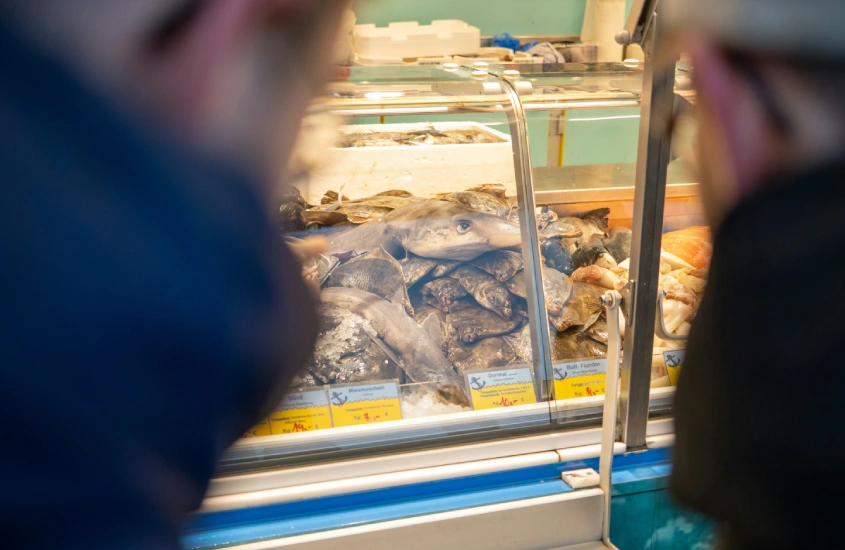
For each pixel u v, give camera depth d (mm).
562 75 1832
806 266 504
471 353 1519
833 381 507
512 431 1470
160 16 412
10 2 393
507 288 1603
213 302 415
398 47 3922
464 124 1848
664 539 1492
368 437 1378
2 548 380
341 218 1603
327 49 452
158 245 401
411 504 1377
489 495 1414
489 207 1666
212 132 419
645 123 1263
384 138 1741
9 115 383
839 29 456
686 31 485
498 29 4887
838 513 506
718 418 562
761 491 537
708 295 568
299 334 470
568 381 1562
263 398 459
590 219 1816
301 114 450
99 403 389
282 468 1317
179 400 410
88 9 400
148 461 404
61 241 384
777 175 498
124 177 398
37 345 380
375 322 1491
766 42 460
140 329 397
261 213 447
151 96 409
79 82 393
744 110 481
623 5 4355
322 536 1279
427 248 1610
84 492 386
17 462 380
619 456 1506
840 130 474
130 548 391
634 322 1400
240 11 426
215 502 1260
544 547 1416
